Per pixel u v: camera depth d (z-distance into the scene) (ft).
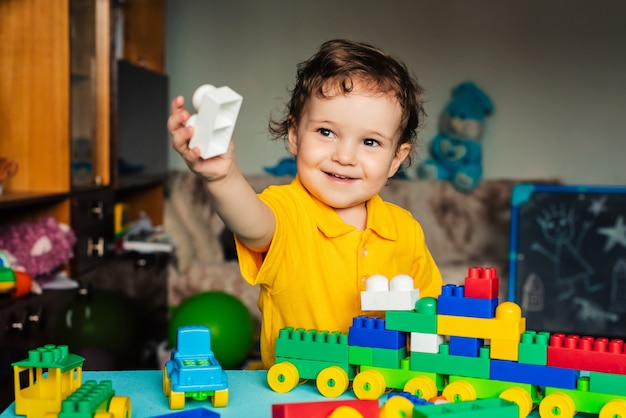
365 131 3.22
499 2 10.18
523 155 10.23
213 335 8.11
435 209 10.07
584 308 9.45
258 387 2.80
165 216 10.05
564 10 10.12
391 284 2.75
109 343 7.09
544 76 10.18
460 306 2.62
